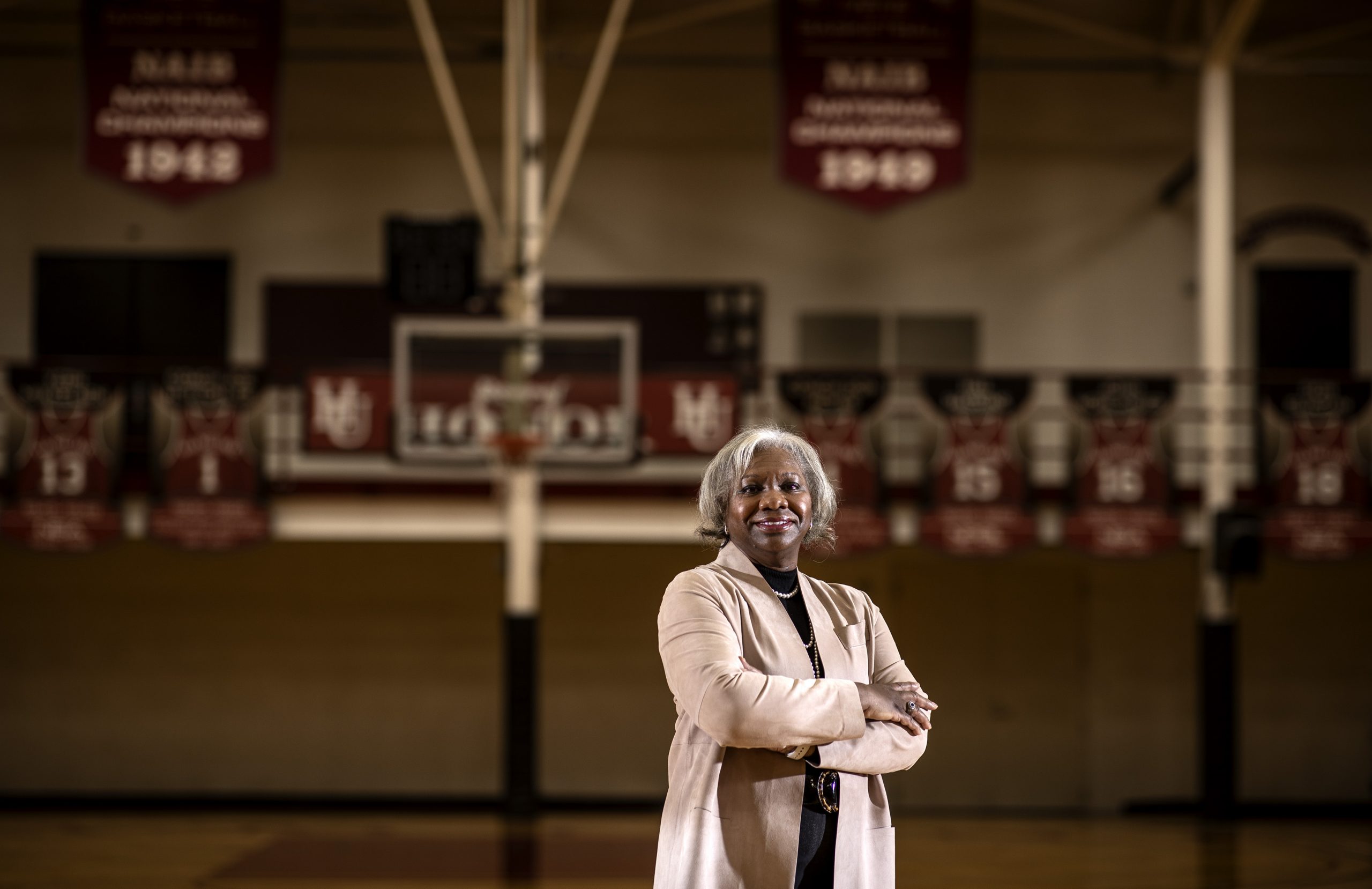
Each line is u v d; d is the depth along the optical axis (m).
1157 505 10.98
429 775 13.28
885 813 2.44
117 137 10.21
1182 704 13.40
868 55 10.27
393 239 9.38
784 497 2.48
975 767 13.33
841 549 10.91
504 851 9.61
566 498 11.25
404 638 13.38
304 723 13.29
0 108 13.02
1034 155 13.28
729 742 2.23
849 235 13.24
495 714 13.34
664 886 2.32
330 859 9.17
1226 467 11.16
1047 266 13.23
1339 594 13.42
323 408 10.73
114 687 13.24
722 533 2.62
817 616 2.51
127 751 13.20
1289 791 13.27
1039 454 13.16
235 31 10.25
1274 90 13.19
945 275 13.23
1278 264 13.09
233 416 10.88
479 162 13.09
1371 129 13.17
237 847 9.77
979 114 13.27
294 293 13.04
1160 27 12.96
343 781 13.24
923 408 13.08
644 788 13.33
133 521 10.84
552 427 10.47
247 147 10.23
